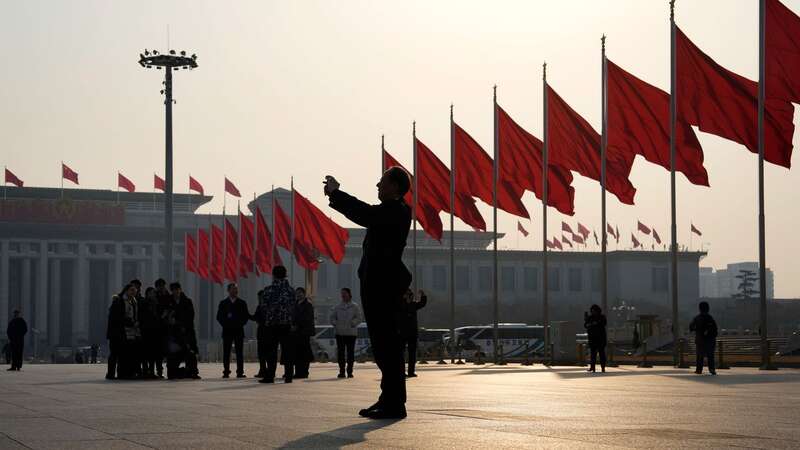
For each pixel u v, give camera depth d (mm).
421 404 17578
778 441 11094
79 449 10430
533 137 63656
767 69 47281
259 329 32188
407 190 14391
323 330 134875
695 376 35875
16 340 51875
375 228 14156
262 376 35406
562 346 71812
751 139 48938
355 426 12898
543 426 12844
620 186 56656
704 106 50469
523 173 64188
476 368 55062
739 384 28016
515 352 124938
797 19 46844
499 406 16984
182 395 21891
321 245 91500
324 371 48312
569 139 59938
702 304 39812
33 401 19484
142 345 35344
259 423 13484
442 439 11242
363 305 14336
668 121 53344
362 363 80562
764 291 47219
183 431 12352
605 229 57469
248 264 112812
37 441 11250
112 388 26391
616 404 17656
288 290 31875
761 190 47562
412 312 37656
